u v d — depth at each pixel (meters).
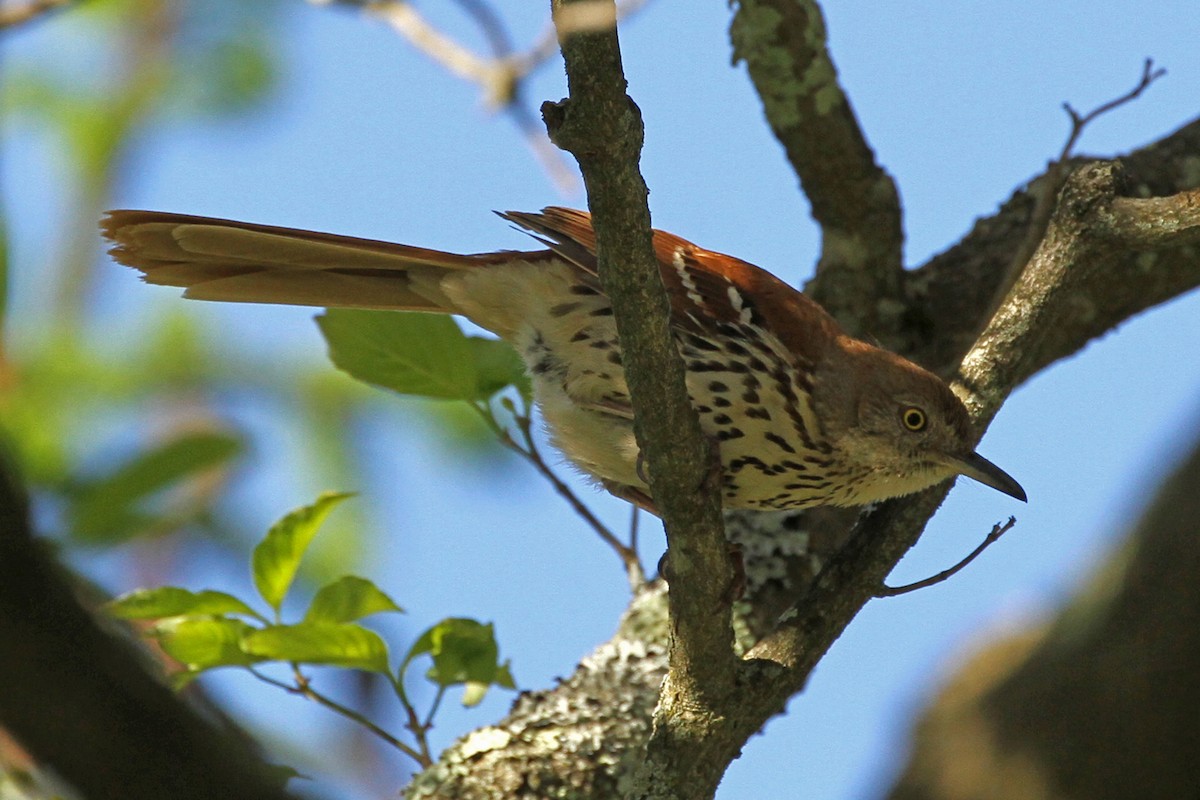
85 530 6.46
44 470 7.22
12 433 9.47
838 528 10.20
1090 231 8.26
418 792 8.55
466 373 9.08
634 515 9.30
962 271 11.55
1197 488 8.69
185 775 4.79
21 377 11.06
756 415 8.86
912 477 9.12
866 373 9.05
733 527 10.27
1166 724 8.42
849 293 11.18
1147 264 11.07
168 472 6.62
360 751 8.34
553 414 9.10
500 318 9.35
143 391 11.41
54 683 4.58
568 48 5.77
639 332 6.54
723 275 9.17
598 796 8.59
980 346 8.91
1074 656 8.86
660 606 9.71
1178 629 8.48
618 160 6.04
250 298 9.49
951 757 9.05
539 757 8.69
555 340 9.08
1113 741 8.55
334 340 9.06
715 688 7.18
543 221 8.87
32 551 4.57
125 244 9.23
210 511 10.16
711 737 7.20
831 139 10.67
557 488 9.17
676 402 6.72
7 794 6.03
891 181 10.97
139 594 7.62
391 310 9.16
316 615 7.91
